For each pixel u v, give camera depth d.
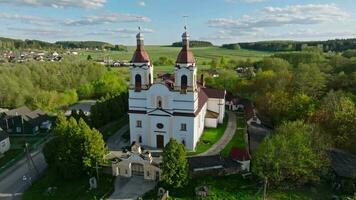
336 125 66.38
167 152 53.06
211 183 55.84
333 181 55.56
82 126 60.62
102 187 56.78
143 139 73.62
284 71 109.56
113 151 71.19
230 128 85.56
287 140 56.16
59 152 58.97
